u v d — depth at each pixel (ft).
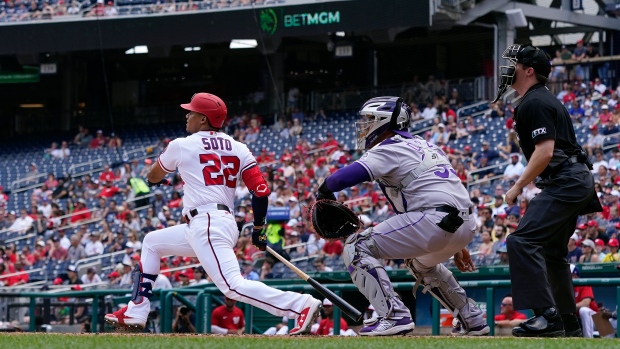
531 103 53.01
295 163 186.50
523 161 158.30
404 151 51.62
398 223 51.67
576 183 52.90
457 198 51.57
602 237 124.88
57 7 224.53
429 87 209.26
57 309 115.44
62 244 174.40
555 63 193.26
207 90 252.01
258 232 55.67
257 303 53.52
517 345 42.19
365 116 53.21
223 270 54.13
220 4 213.66
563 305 55.98
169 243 57.21
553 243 55.31
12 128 253.24
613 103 171.73
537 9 205.26
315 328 95.50
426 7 195.42
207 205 55.01
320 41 230.48
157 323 111.45
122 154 223.71
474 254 130.41
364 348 40.42
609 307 102.47
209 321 96.43
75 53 248.93
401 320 51.31
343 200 155.84
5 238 189.67
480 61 217.15
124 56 254.47
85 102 254.27
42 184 217.36
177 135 230.07
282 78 234.58
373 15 200.64
